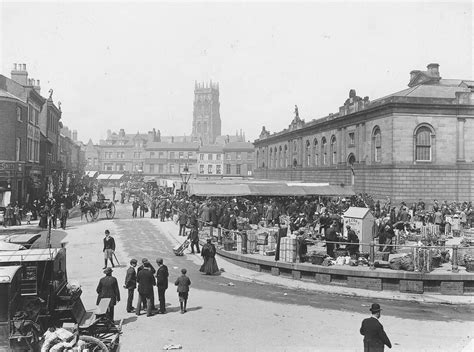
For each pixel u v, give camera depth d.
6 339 9.28
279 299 15.45
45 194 49.56
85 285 16.62
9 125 37.69
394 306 14.86
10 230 13.54
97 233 30.59
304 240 19.03
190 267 20.75
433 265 17.86
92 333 10.67
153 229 33.34
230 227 26.64
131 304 13.81
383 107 39.66
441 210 32.88
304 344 11.09
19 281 9.91
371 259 17.23
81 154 122.94
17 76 46.94
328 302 15.14
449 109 38.84
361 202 36.91
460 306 14.98
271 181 45.25
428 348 10.95
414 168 38.56
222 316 13.37
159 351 10.50
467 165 38.75
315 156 59.00
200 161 114.56
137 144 127.31
